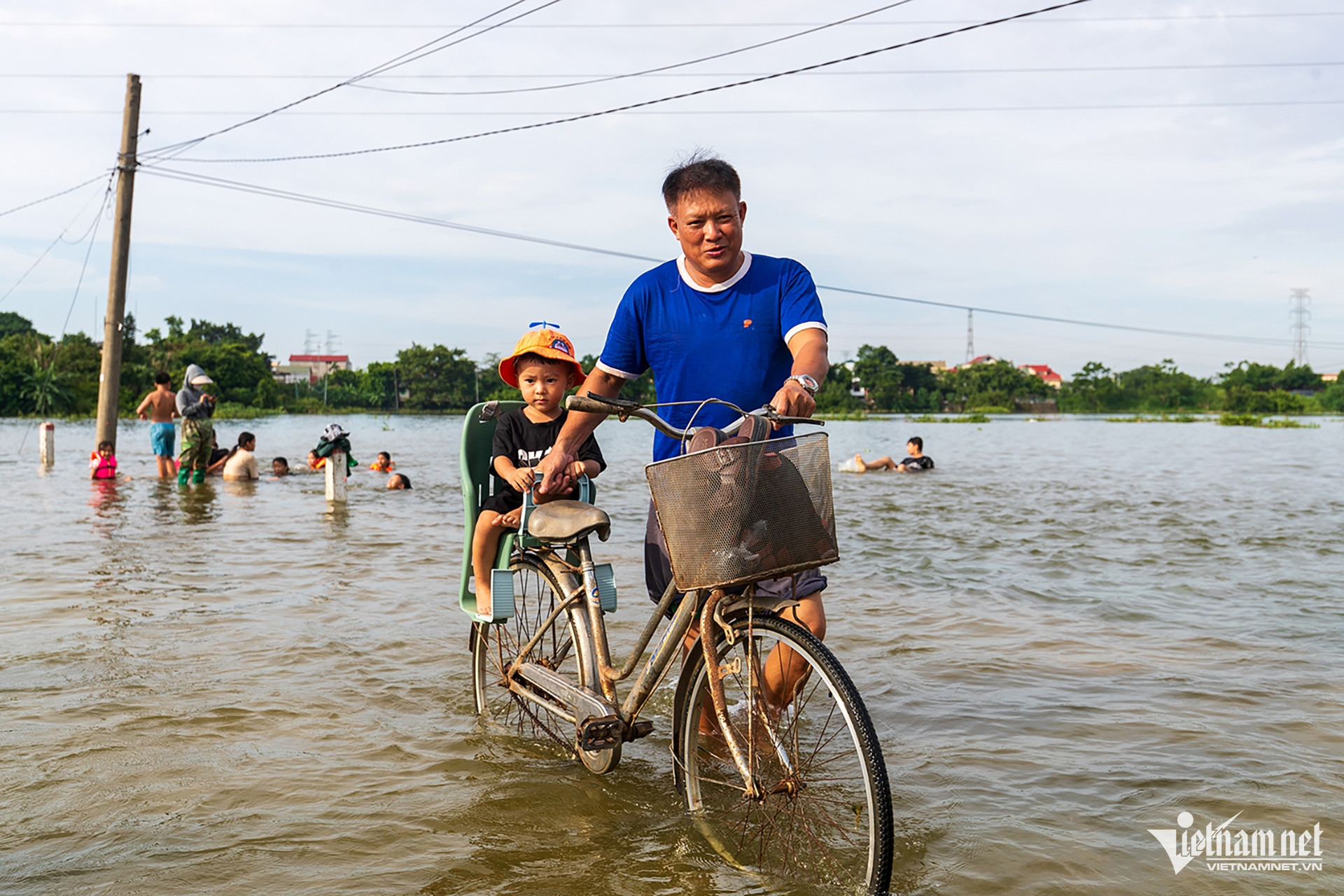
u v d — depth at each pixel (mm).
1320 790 3014
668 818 2848
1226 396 131375
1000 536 9055
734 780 2758
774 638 2539
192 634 5047
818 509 2428
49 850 2592
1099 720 3719
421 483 14906
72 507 10992
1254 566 7270
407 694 4070
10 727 3576
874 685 4203
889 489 14273
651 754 3443
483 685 3861
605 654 3098
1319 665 4492
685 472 2375
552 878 2457
